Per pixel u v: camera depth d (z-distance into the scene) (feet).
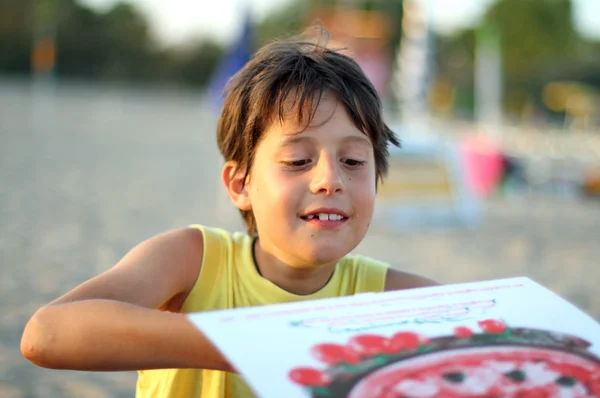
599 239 27.40
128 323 3.61
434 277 19.70
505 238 26.58
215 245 5.14
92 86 176.76
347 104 4.75
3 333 12.78
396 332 3.51
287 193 4.62
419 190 28.17
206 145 62.34
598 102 94.17
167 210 28.68
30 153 46.03
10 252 19.45
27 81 164.66
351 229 4.72
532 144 64.18
